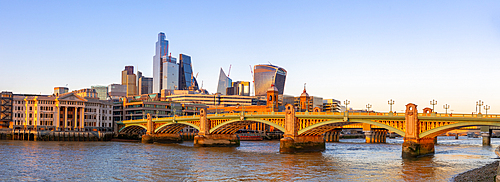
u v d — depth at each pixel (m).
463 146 184.75
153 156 133.75
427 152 130.38
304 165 109.06
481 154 137.12
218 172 97.00
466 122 117.44
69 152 144.38
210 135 183.88
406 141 124.88
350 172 95.81
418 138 125.50
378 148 173.88
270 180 85.88
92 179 87.88
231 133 191.50
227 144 187.12
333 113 142.50
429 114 124.62
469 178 80.81
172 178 89.00
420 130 126.12
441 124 122.38
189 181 85.38
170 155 137.75
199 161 119.06
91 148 165.62
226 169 102.00
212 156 134.25
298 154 141.62
